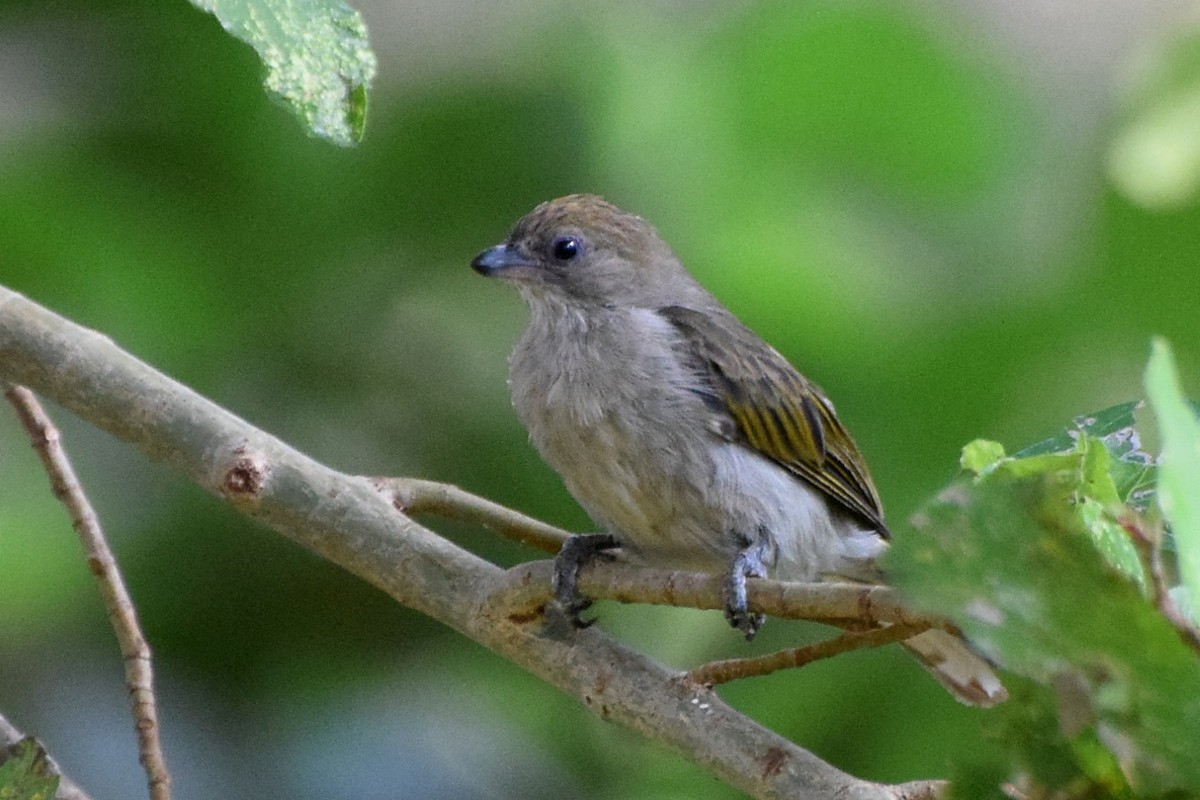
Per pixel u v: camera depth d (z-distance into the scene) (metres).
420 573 7.55
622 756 11.14
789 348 12.14
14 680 10.88
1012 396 12.08
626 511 9.71
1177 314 12.02
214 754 10.80
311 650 11.09
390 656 11.22
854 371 12.05
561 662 7.18
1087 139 13.66
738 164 12.07
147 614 10.88
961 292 12.39
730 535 9.66
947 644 8.83
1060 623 4.57
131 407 7.71
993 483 4.62
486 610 7.36
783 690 10.67
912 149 12.27
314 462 7.83
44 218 11.11
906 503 11.85
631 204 11.93
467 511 8.17
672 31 12.12
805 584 5.97
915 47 12.05
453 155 11.59
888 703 10.54
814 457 10.04
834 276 12.09
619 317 9.96
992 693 8.70
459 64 12.23
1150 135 11.77
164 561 10.91
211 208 11.40
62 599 10.97
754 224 12.05
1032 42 15.31
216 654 10.98
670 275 10.71
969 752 4.90
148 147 11.39
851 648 6.21
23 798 6.23
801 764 6.57
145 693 7.52
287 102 5.40
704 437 9.59
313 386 11.52
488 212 11.77
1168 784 4.64
